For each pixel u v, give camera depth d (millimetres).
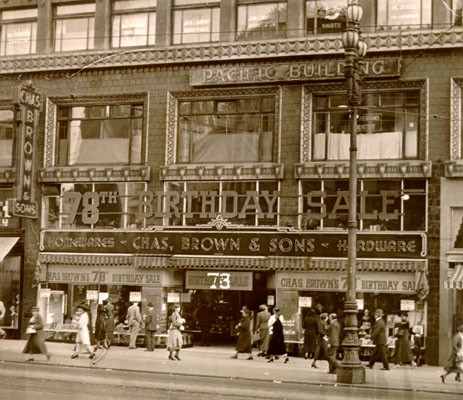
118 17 32719
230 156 30719
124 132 32219
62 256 31922
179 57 31156
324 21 30047
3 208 33156
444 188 27891
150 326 28703
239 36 30984
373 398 18031
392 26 29031
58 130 33000
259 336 28219
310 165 29203
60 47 33438
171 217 30828
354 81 20938
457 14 28484
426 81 28344
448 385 21188
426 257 27766
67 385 18672
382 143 28906
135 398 16766
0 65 33500
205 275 30422
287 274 29250
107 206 31781
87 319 25844
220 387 19453
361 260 28203
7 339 32469
